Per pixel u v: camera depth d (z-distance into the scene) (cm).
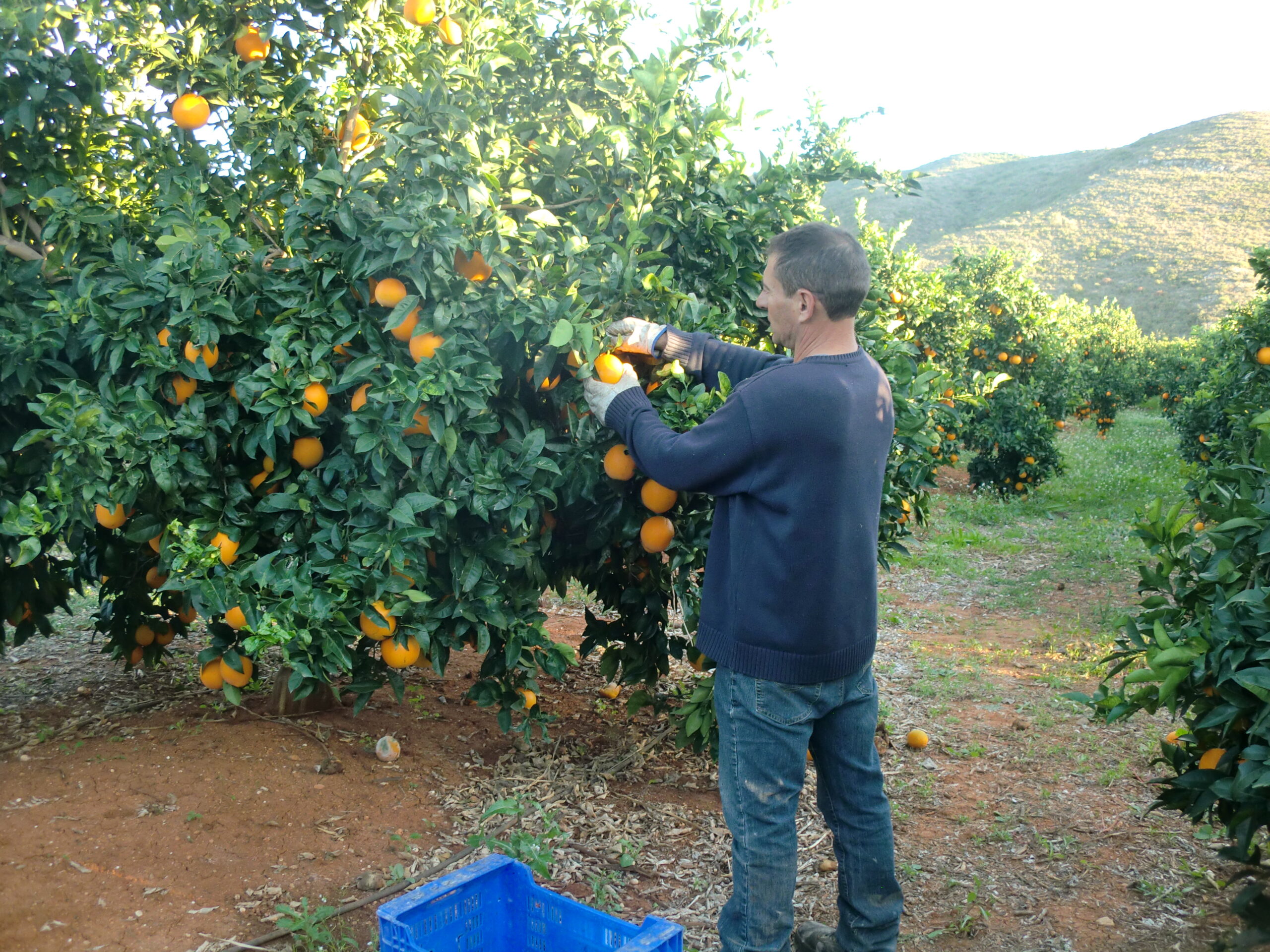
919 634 609
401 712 390
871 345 329
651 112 290
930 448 362
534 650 312
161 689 414
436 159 239
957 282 1376
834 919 267
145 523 263
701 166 312
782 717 210
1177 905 275
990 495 1206
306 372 245
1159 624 218
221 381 272
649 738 384
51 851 254
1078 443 1914
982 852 309
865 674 226
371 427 243
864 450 210
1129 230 7162
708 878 281
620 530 307
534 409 301
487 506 257
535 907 211
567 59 335
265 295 264
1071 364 1517
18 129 299
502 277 246
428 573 288
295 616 246
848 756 227
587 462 282
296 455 273
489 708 405
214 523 264
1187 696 222
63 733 345
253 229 314
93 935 224
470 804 314
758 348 335
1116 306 3216
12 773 301
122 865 252
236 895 247
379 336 258
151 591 371
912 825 328
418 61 270
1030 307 1346
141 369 267
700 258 325
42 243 309
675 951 190
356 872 265
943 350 1178
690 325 277
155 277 255
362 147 306
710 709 315
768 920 214
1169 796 236
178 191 279
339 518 270
